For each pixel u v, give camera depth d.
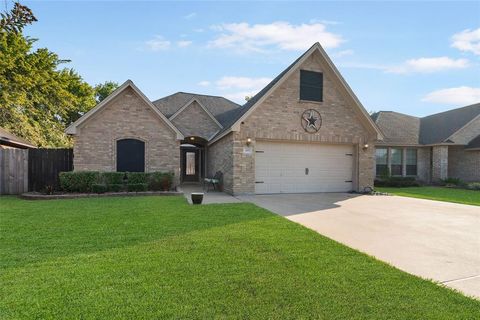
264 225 6.83
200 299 3.29
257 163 13.79
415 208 10.12
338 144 15.21
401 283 3.84
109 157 14.01
